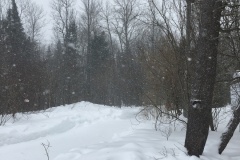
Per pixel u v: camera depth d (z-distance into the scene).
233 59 8.23
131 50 32.56
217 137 7.42
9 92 12.91
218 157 6.20
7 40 26.78
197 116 5.96
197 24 7.86
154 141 6.65
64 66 25.81
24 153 8.09
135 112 15.85
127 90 25.92
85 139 9.78
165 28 8.23
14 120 11.91
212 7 5.95
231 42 7.59
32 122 11.73
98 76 30.70
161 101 10.30
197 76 6.03
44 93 19.25
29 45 31.55
